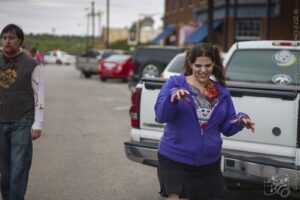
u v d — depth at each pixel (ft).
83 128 37.11
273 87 16.42
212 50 13.10
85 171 24.23
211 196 13.52
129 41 220.64
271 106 16.35
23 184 16.74
